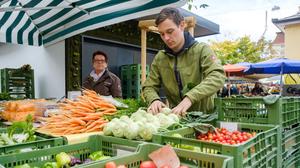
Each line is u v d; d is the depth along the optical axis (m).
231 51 14.04
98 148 1.58
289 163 2.14
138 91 6.12
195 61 2.34
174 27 2.23
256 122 2.08
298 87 8.59
